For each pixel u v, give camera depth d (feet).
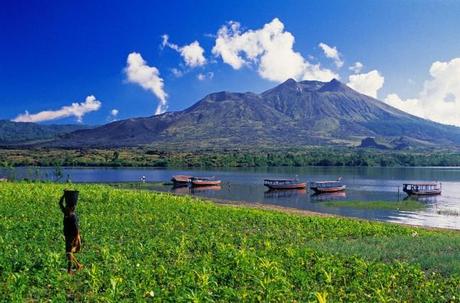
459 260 81.92
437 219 219.82
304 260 72.49
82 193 169.27
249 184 449.89
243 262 64.34
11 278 52.90
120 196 170.19
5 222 97.14
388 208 261.85
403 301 54.60
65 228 61.36
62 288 54.24
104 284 54.49
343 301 53.72
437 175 649.61
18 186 185.88
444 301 55.88
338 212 240.73
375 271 66.69
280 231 119.65
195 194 340.80
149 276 56.18
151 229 104.47
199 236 95.20
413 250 94.43
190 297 47.96
